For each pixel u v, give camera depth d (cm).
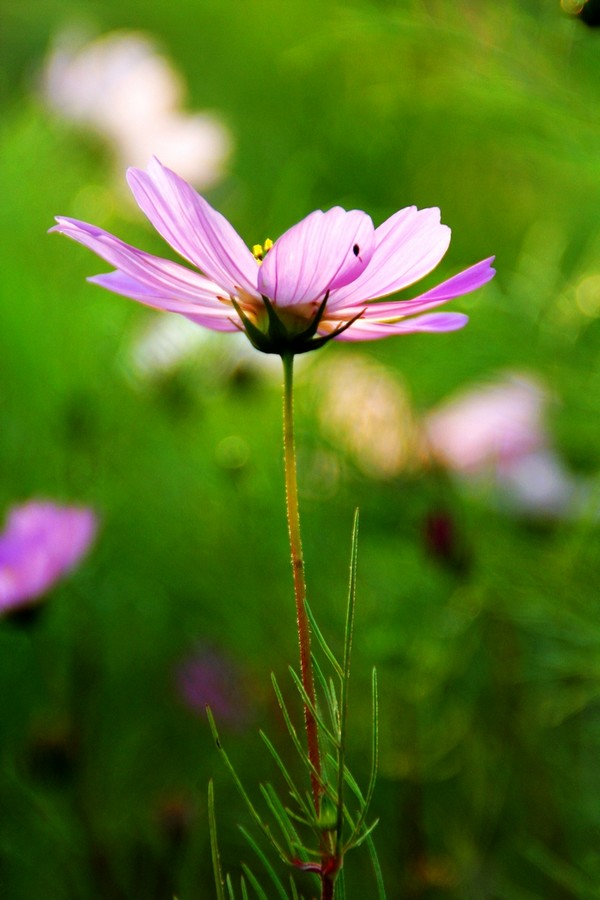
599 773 67
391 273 48
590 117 66
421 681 69
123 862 67
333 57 100
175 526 83
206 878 69
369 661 71
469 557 67
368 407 80
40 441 87
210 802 46
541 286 78
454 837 68
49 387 87
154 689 80
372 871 67
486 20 67
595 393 70
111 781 73
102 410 87
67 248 100
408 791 67
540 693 72
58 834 65
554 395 74
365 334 49
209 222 47
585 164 67
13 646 76
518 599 67
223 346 86
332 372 84
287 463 48
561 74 66
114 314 94
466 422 76
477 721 72
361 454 79
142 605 82
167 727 79
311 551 78
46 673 74
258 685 79
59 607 77
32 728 68
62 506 71
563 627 66
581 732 69
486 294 76
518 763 70
